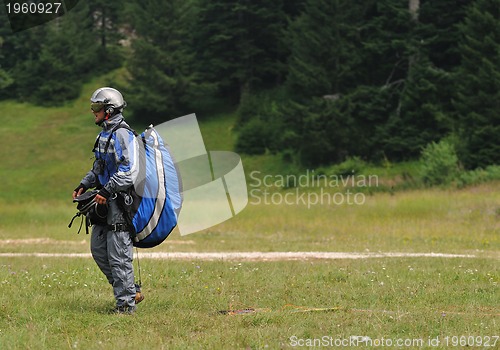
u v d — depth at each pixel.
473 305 27.77
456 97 168.00
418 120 166.38
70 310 26.16
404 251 55.94
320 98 175.38
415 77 166.88
